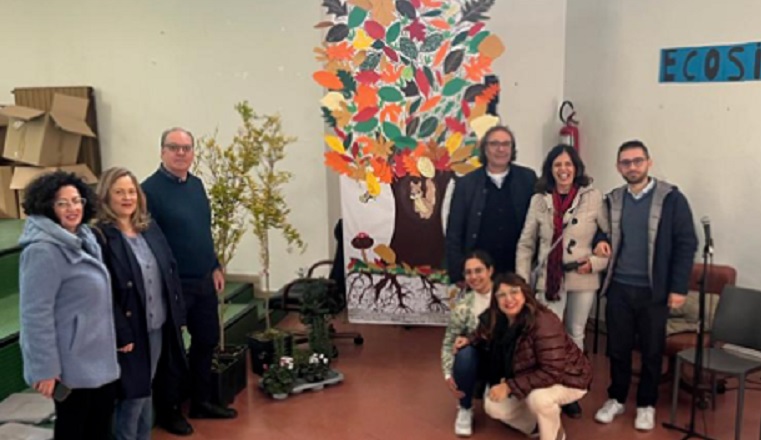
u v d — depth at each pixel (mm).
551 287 3227
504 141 3346
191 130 4883
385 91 4027
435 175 4090
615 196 3186
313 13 4613
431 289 4262
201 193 3143
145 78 4867
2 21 4934
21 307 2094
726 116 3715
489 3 3865
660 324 3094
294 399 3541
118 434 2627
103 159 4996
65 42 4902
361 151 4145
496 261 3443
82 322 2168
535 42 4590
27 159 4477
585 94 4430
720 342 3443
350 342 4430
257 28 4703
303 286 4125
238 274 4992
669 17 3896
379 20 3953
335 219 4922
